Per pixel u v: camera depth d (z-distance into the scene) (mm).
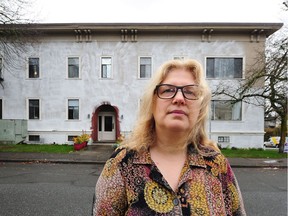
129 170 1302
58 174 9180
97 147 17109
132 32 18906
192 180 1290
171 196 1236
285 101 15695
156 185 1251
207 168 1357
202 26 18422
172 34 19062
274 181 8391
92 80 19375
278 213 5168
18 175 8945
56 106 19516
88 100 19391
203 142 1537
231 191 1394
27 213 5008
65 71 19500
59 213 5023
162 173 1318
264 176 9328
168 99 1342
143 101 1454
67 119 19469
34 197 6125
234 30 18703
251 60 18828
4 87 19734
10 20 14664
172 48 19094
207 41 19031
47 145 18000
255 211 5277
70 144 19047
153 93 1397
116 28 18672
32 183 7676
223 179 1387
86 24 18641
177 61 1405
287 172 10289
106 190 1298
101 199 1298
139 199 1231
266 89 16547
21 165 11273
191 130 1420
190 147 1432
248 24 18297
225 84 18797
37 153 14172
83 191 6707
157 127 1392
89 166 11156
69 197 6129
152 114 1434
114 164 1339
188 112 1354
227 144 18938
